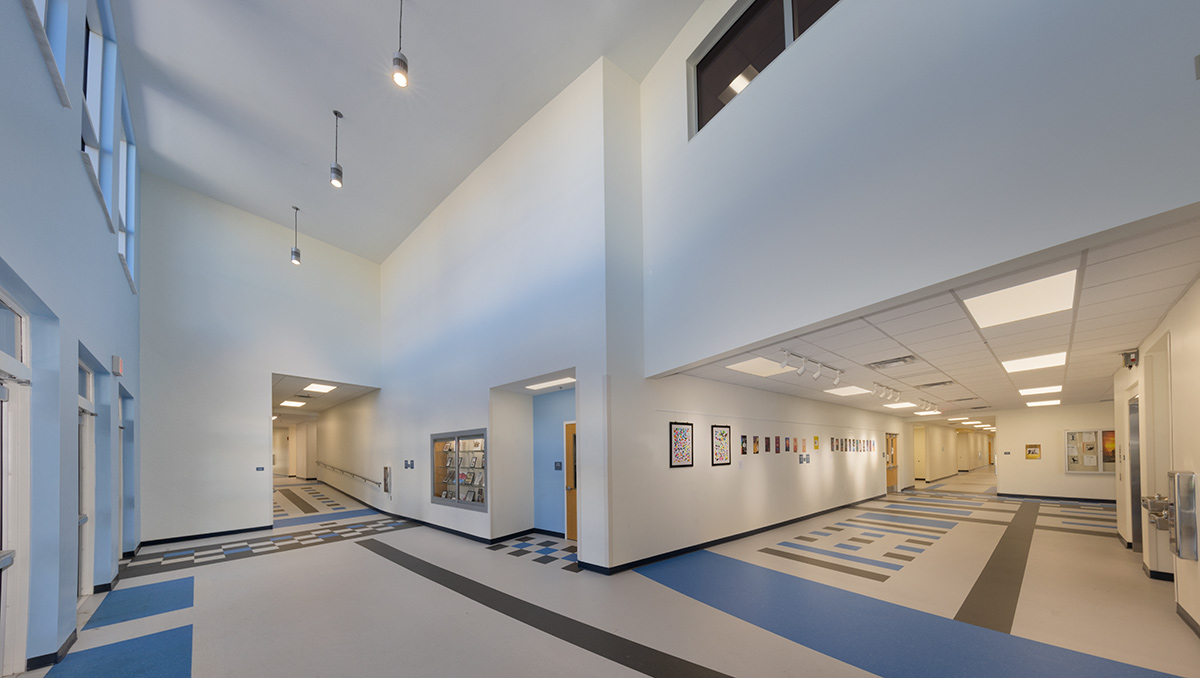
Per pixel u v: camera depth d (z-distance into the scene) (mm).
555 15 5281
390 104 6504
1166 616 4020
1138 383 5379
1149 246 2480
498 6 5078
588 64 6074
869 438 12297
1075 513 9828
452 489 8297
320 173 8047
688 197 5445
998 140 2605
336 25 5191
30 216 2762
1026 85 2506
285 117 6668
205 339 8406
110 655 3494
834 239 3562
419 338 9586
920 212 2973
